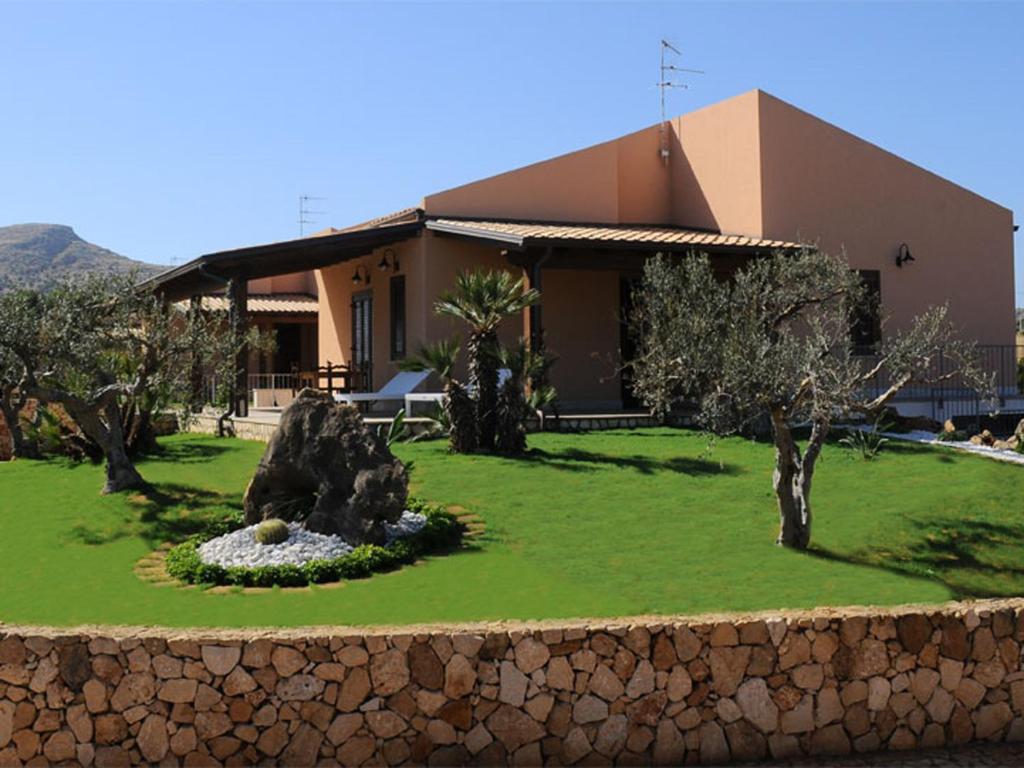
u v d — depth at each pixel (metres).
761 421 17.44
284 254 19.20
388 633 6.52
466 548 11.09
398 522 11.70
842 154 21.80
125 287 15.21
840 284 13.70
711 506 12.62
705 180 22.89
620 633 6.64
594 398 21.23
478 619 8.55
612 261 18.61
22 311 13.62
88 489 14.38
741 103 21.47
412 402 19.06
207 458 16.50
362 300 23.75
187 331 16.02
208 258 18.39
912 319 22.27
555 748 6.54
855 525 12.04
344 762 6.41
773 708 6.73
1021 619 7.13
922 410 21.09
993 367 23.12
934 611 7.02
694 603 9.12
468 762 6.47
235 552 10.80
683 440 16.73
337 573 10.11
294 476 11.91
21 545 11.70
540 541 11.28
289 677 6.42
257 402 24.22
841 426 17.80
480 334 15.84
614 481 13.74
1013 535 11.74
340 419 11.87
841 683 6.83
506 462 14.87
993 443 16.86
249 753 6.38
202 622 8.64
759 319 12.78
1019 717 7.08
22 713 6.42
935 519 12.29
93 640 6.46
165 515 12.86
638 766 6.57
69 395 13.66
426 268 20.31
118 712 6.41
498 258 20.97
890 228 22.23
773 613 7.02
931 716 6.94
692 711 6.65
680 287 13.38
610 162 23.30
